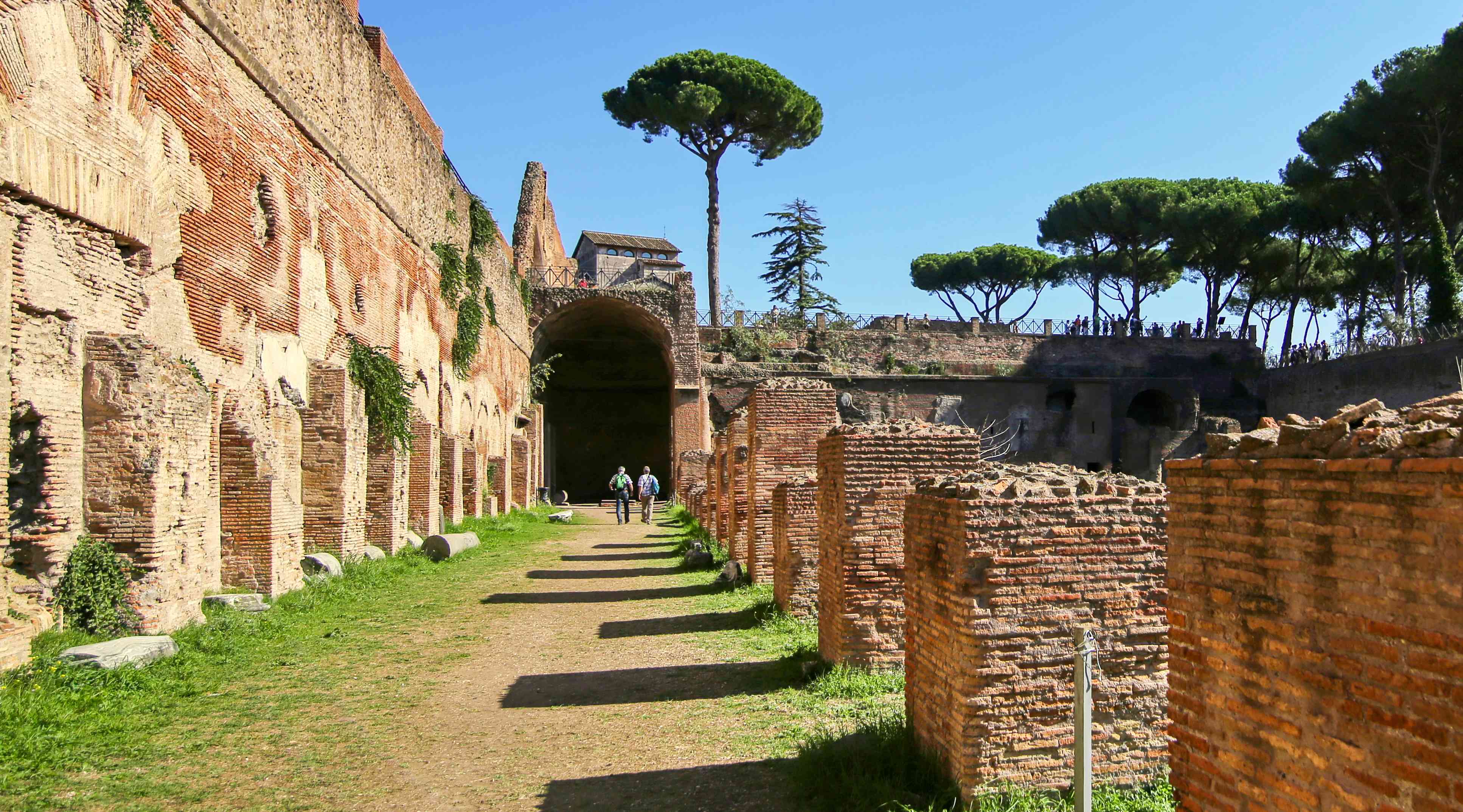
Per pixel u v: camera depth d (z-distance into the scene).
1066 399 60.44
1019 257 75.81
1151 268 65.88
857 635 9.16
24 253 9.01
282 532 13.62
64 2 9.54
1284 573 3.80
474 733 8.09
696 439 50.06
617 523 33.88
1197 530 4.31
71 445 9.75
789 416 15.54
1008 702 5.97
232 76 13.64
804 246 70.50
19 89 8.84
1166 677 6.17
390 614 13.77
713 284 62.88
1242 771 3.97
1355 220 49.22
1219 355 63.19
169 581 10.39
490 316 33.59
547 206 56.97
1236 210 55.28
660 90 57.72
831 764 6.64
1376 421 3.73
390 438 19.14
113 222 10.43
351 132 19.27
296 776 7.02
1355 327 53.69
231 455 13.12
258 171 14.51
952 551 6.25
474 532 25.09
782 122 59.75
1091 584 6.13
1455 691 3.08
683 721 8.26
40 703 7.75
